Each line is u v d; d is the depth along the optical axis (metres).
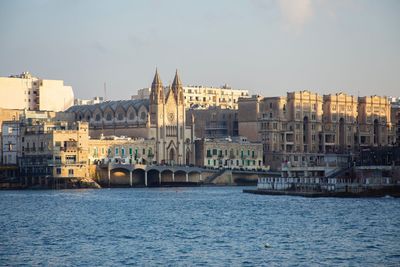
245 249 137.38
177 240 148.88
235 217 190.00
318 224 172.00
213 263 124.75
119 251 136.12
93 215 199.62
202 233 158.88
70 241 148.38
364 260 126.44
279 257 129.38
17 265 123.88
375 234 154.62
